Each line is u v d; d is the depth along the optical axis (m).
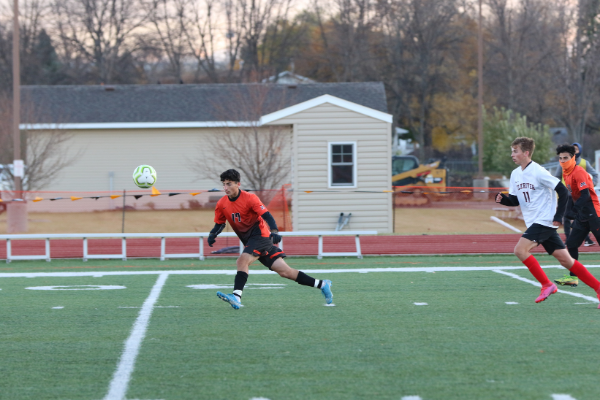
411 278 22.83
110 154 56.75
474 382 10.54
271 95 61.47
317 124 40.31
